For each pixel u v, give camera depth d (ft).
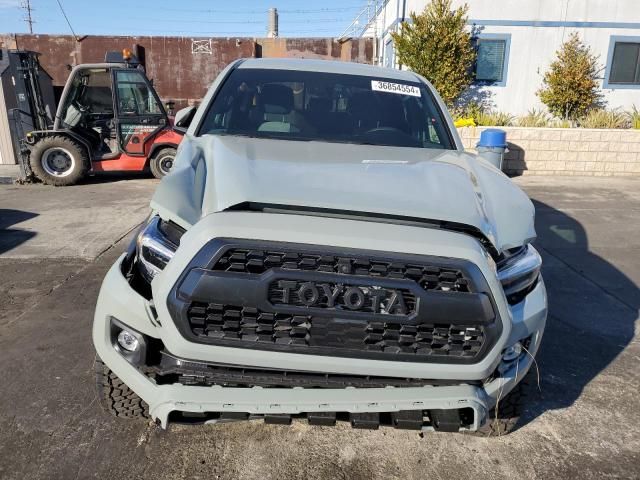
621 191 33.09
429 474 8.64
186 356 6.89
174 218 7.27
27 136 33.27
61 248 20.17
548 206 28.84
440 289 6.81
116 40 59.57
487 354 7.00
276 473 8.55
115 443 9.08
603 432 9.84
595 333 14.01
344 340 6.81
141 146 34.88
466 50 47.24
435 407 7.04
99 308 7.72
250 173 8.03
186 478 8.38
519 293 7.97
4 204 28.07
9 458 8.61
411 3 51.52
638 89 53.06
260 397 7.02
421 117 12.31
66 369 11.34
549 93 50.49
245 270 6.72
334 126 11.72
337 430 9.70
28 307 14.61
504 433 9.20
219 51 60.29
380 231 6.92
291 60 13.76
